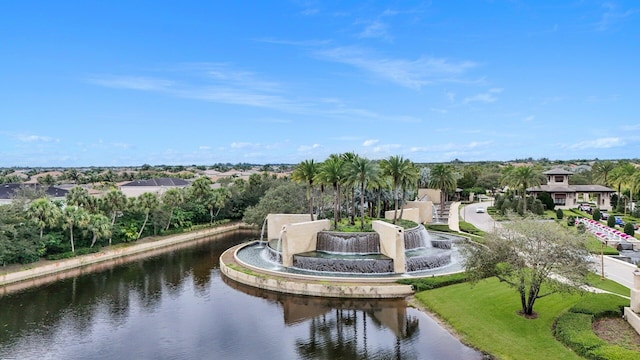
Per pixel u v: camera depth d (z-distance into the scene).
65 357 31.80
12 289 51.59
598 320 31.84
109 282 54.59
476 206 121.81
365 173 57.97
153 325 38.09
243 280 50.44
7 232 58.00
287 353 31.36
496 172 159.62
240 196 111.06
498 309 35.59
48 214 62.12
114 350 32.88
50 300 46.75
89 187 137.50
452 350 30.55
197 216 100.25
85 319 40.25
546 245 32.31
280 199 86.38
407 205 88.62
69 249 66.12
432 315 37.53
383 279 44.34
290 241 52.66
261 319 38.88
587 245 33.03
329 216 85.75
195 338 34.81
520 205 92.81
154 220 82.69
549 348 28.33
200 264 65.00
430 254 52.94
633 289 31.89
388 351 31.00
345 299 43.19
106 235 69.38
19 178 177.50
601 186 118.06
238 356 31.09
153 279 55.81
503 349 29.28
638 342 28.02
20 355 32.25
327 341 33.38
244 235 96.19
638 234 69.56
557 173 116.69
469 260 34.84
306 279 46.34
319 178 60.84
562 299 36.22
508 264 33.72
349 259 49.16
